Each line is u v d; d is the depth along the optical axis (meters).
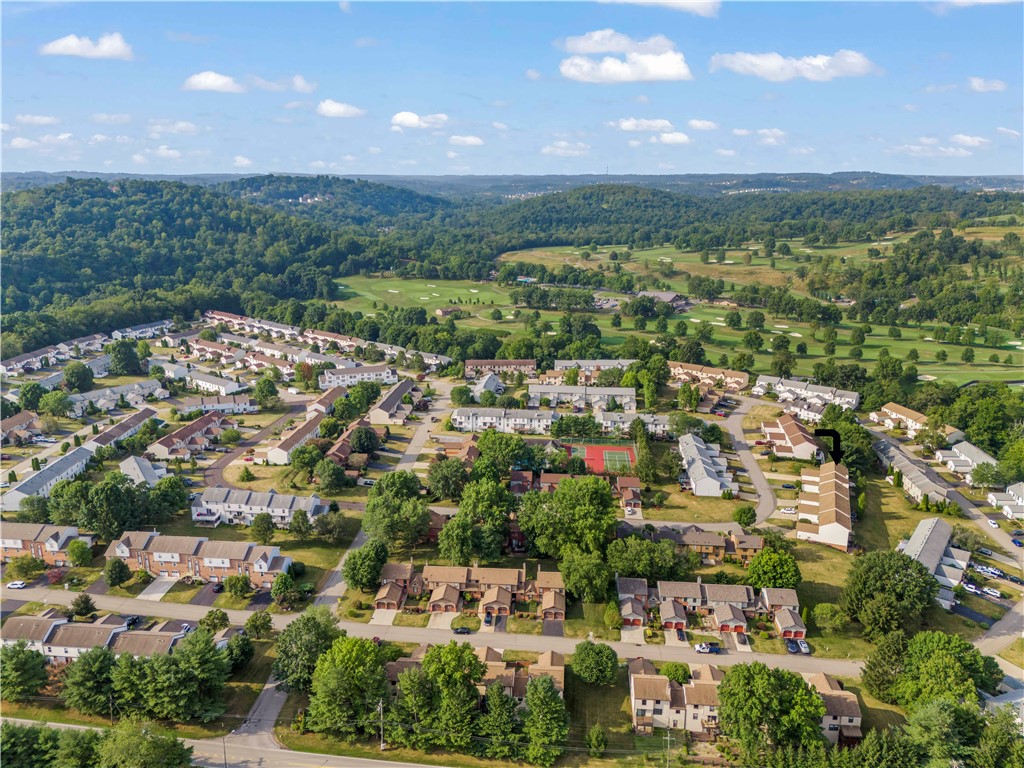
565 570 156.00
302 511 178.62
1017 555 182.38
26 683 121.88
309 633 128.00
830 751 111.75
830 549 180.50
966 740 111.50
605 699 127.81
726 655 139.88
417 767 113.00
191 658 121.06
